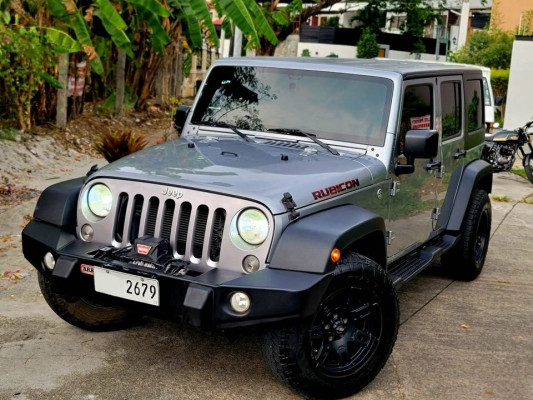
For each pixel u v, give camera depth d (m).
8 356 4.39
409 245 5.24
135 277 3.79
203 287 3.59
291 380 3.78
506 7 27.27
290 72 5.03
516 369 4.59
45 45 9.76
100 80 14.84
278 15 15.21
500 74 22.98
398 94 4.72
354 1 26.91
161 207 3.92
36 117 11.96
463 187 6.07
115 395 3.97
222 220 3.81
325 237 3.67
